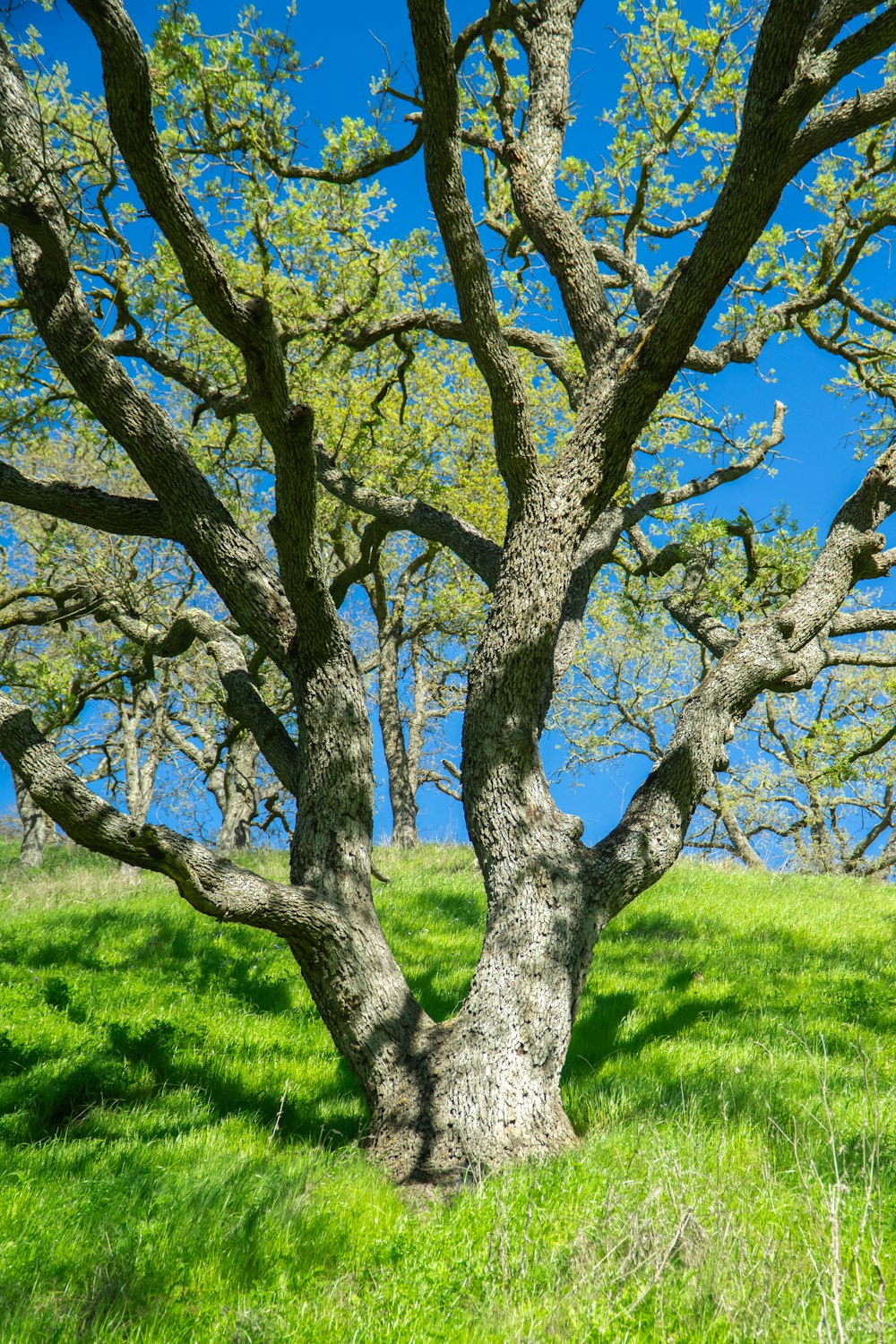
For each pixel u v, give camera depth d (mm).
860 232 10352
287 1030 9445
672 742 7656
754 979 10680
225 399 10703
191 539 7434
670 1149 5375
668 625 27266
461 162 6578
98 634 19875
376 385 12641
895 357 11969
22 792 25688
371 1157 6223
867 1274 3854
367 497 10141
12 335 10672
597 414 7258
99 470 20750
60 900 15562
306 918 6535
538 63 8469
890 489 9344
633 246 11492
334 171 9672
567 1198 4953
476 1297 4102
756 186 6164
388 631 25156
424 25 6082
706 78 10508
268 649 7426
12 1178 5469
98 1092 7297
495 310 6828
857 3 6742
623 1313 3588
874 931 13297
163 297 10227
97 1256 4613
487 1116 6035
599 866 6938
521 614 6969
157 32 8406
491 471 18328
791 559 12289
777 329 11117
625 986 10453
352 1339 3762
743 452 14523
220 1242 4805
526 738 6973
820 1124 5562
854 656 10523
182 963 11672
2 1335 3879
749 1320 3553
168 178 5570
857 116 6762
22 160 6879
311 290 10742
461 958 11789
